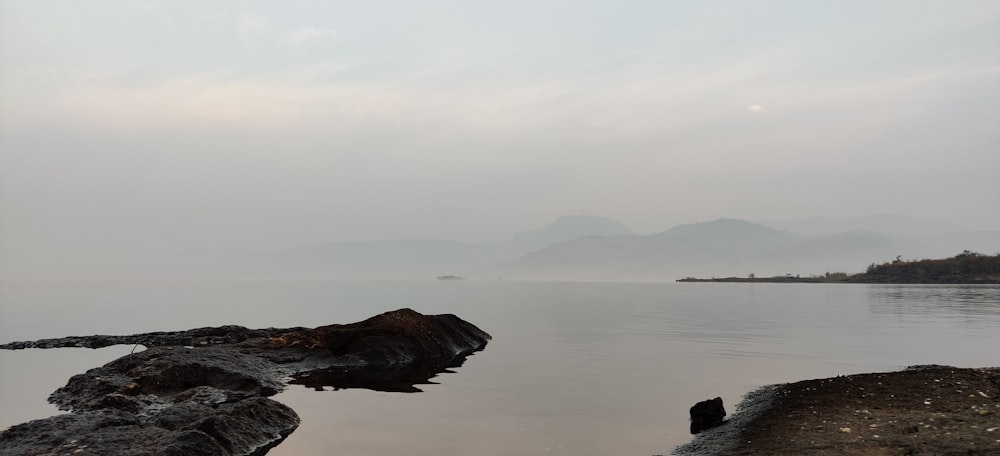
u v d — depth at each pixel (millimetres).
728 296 101188
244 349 26406
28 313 58344
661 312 59781
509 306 73688
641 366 24234
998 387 15617
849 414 13984
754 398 17281
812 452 11312
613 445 12984
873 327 40469
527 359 26703
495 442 13203
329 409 16703
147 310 63750
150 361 20016
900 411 13953
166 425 13234
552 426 14609
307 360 25125
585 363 25188
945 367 21797
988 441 10992
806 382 18219
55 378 22125
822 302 74500
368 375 22875
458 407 16844
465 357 27703
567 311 63031
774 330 39156
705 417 14758
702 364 24625
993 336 34344
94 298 90562
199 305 74000
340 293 123125
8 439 12047
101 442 11695
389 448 12781
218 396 17953
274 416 14617
